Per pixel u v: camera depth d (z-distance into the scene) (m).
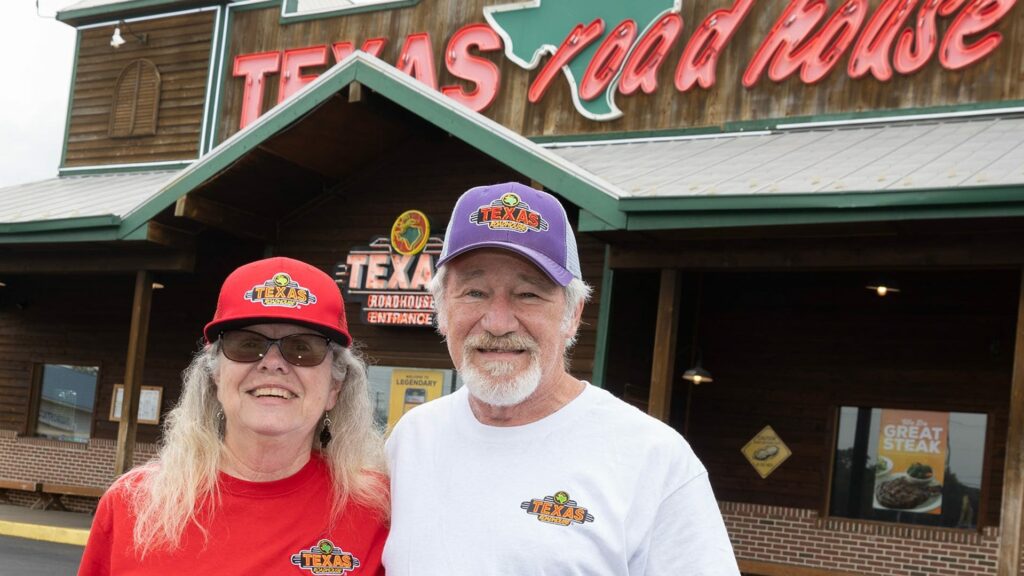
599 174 11.02
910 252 9.45
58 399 17.02
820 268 10.05
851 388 12.30
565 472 2.93
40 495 16.05
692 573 2.84
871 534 11.78
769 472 12.60
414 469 3.13
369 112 12.31
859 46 11.97
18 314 17.61
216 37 16.64
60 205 14.95
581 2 13.73
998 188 8.20
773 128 12.31
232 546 3.01
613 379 11.65
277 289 3.12
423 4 14.96
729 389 13.04
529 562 2.82
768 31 12.59
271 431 3.06
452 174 13.10
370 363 13.02
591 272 11.93
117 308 16.62
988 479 11.38
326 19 15.72
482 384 2.97
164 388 15.75
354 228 13.66
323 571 3.05
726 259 10.39
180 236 13.49
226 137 16.38
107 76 17.83
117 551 3.01
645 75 13.18
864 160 10.12
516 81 14.05
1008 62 11.17
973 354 11.64
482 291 3.06
